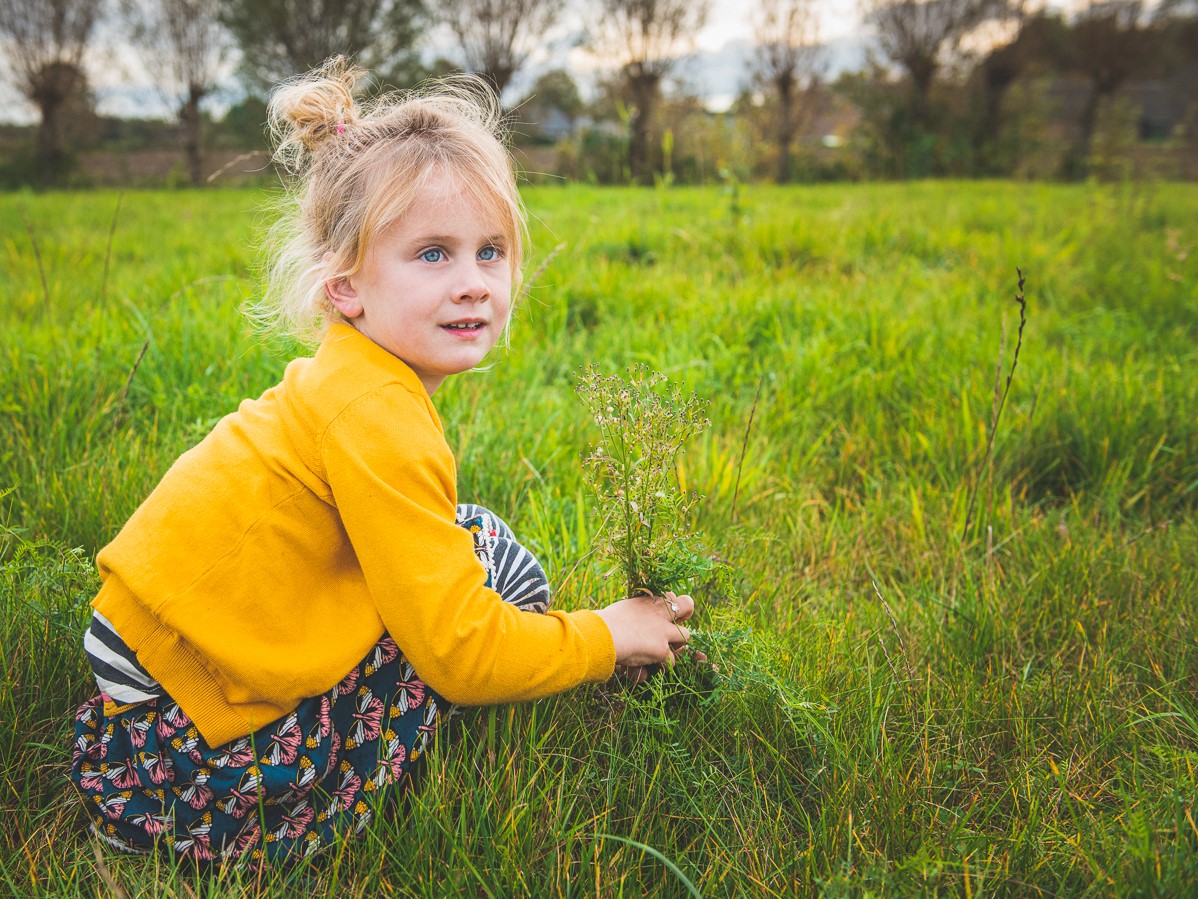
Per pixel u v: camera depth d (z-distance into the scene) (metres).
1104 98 27.66
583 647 1.49
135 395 3.03
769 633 1.86
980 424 2.94
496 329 1.47
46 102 22.12
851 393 3.38
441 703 1.53
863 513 2.63
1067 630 2.09
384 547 1.32
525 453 2.79
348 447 1.32
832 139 31.50
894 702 1.81
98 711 1.46
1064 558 2.30
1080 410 3.10
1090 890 1.36
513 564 1.62
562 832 1.45
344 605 1.41
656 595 1.65
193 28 22.94
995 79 25.70
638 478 1.62
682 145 16.45
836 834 1.48
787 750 1.68
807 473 2.94
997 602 2.15
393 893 1.39
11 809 1.50
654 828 1.54
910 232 6.62
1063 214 8.24
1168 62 29.80
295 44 22.30
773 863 1.46
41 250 6.21
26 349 3.32
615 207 8.91
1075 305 4.80
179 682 1.36
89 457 2.51
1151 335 4.03
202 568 1.33
